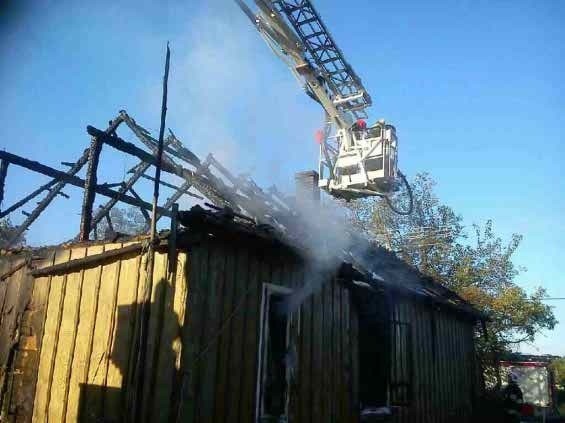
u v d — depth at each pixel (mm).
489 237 23266
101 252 6191
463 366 13133
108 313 5785
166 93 5434
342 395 7570
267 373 6402
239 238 5910
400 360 9453
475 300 20828
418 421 9930
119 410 5223
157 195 5430
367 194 10000
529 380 19797
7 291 7242
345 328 7953
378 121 9766
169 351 5168
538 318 22031
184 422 4980
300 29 9352
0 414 6484
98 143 7945
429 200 23234
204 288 5465
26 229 8172
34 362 6391
